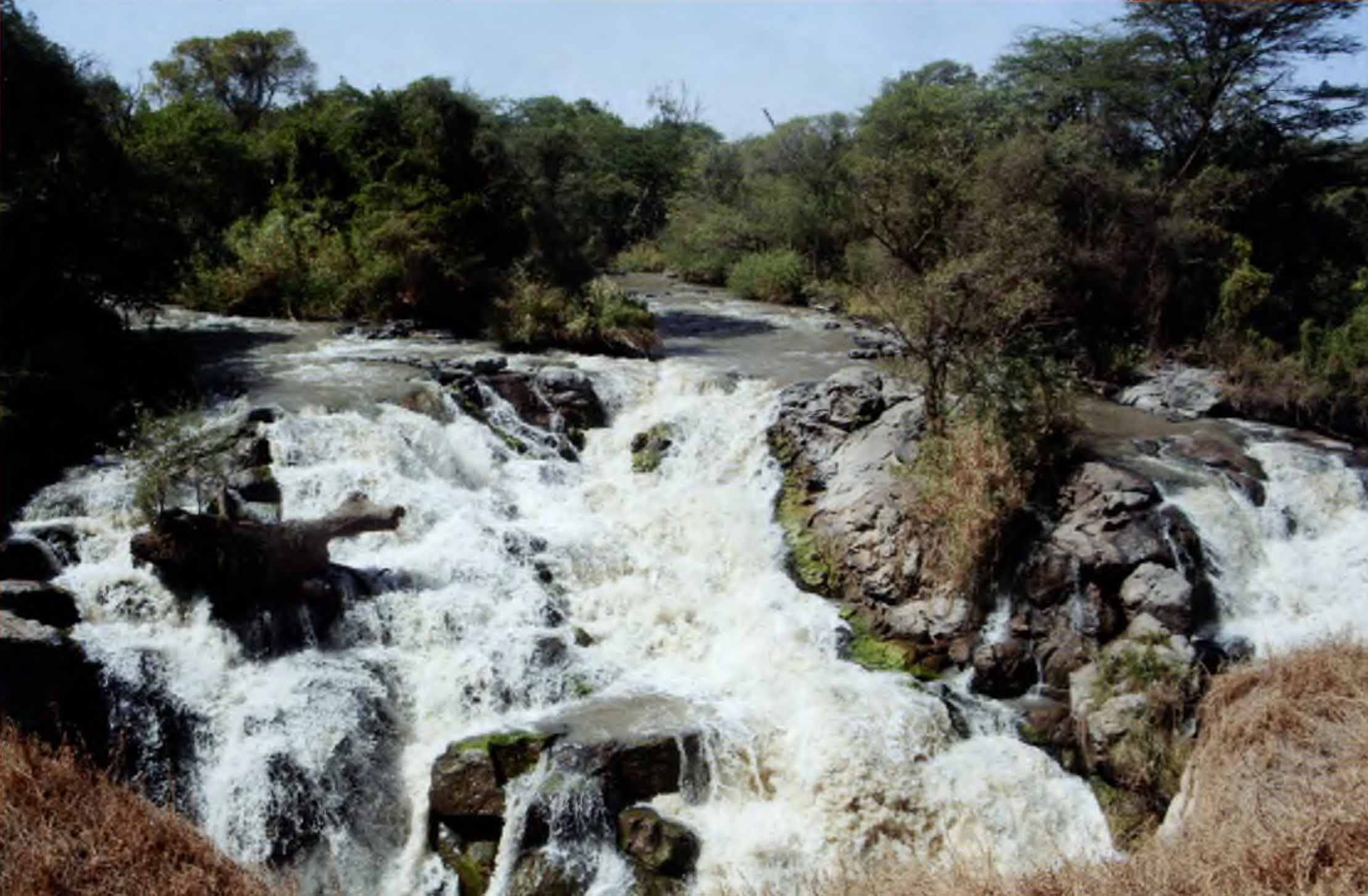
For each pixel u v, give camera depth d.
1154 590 13.11
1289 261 27.34
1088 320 23.78
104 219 18.47
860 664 13.36
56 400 15.52
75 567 12.48
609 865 10.34
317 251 25.94
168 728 11.09
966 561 13.71
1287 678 10.15
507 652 12.42
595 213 45.06
